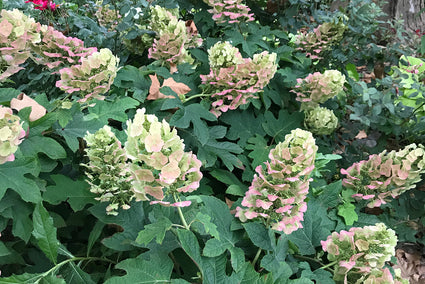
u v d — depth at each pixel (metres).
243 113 1.03
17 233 0.59
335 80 1.03
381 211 1.06
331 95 1.07
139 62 1.25
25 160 0.60
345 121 1.34
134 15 1.11
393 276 0.80
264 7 1.42
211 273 0.60
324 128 1.09
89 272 0.71
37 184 0.65
